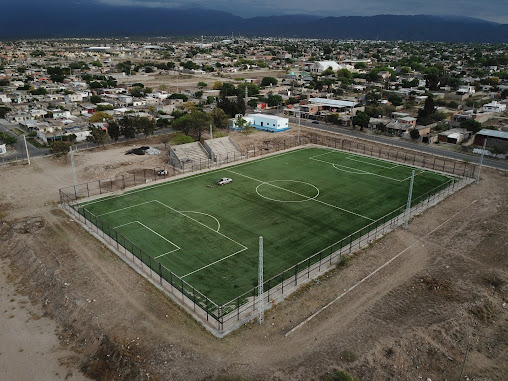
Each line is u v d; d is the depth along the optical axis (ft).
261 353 141.38
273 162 362.33
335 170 340.80
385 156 381.60
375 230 232.12
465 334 153.07
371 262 198.90
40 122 483.10
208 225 237.25
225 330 152.56
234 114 534.37
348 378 126.72
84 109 592.19
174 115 540.52
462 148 401.49
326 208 262.26
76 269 190.39
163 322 156.46
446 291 175.11
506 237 222.07
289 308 165.07
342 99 649.61
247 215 251.19
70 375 138.62
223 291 176.35
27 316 167.32
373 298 170.91
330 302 168.55
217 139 378.94
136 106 628.28
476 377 136.46
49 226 233.96
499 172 334.85
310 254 206.59
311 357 139.13
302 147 414.21
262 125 501.15
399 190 294.46
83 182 307.78
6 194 284.00
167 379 130.82
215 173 329.72
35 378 137.59
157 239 220.43
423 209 260.21
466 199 276.82
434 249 210.79
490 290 177.58
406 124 468.75
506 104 609.83
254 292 175.52
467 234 226.17
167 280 183.52
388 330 151.12
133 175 322.34
